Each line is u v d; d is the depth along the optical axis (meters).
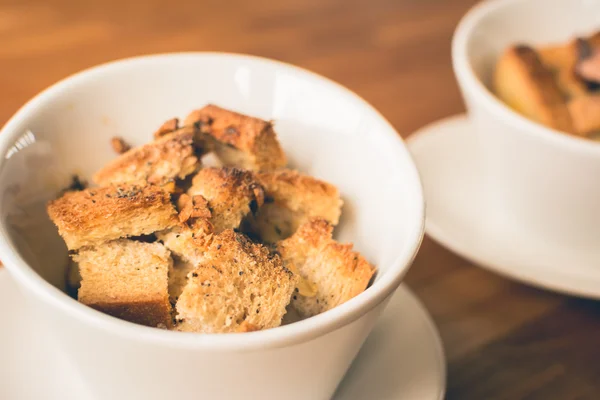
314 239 0.27
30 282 0.22
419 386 0.28
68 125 0.29
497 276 0.39
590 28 0.45
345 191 0.30
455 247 0.38
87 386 0.26
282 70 0.31
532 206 0.39
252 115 0.31
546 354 0.35
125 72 0.30
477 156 0.44
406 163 0.27
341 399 0.27
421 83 0.53
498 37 0.44
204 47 0.52
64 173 0.29
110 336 0.21
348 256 0.27
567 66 0.42
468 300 0.38
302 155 0.31
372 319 0.24
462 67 0.40
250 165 0.30
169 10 0.56
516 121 0.37
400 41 0.57
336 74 0.52
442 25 0.60
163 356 0.22
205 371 0.22
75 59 0.49
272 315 0.24
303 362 0.23
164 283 0.25
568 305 0.38
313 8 0.59
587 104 0.39
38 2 0.55
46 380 0.27
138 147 0.29
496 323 0.37
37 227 0.27
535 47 0.44
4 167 0.26
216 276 0.24
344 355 0.24
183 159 0.28
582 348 0.36
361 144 0.29
